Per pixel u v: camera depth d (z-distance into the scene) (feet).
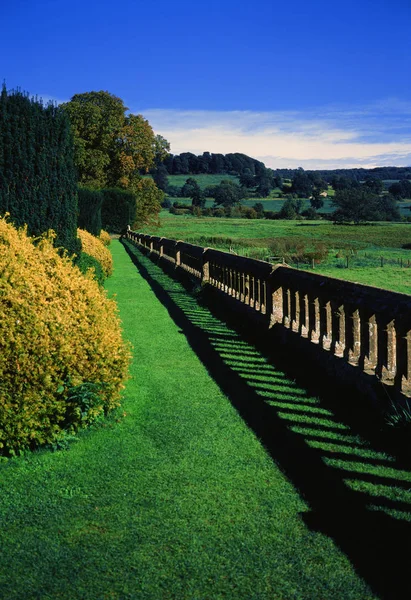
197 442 15.24
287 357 24.16
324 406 17.85
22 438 14.21
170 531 10.87
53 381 14.84
